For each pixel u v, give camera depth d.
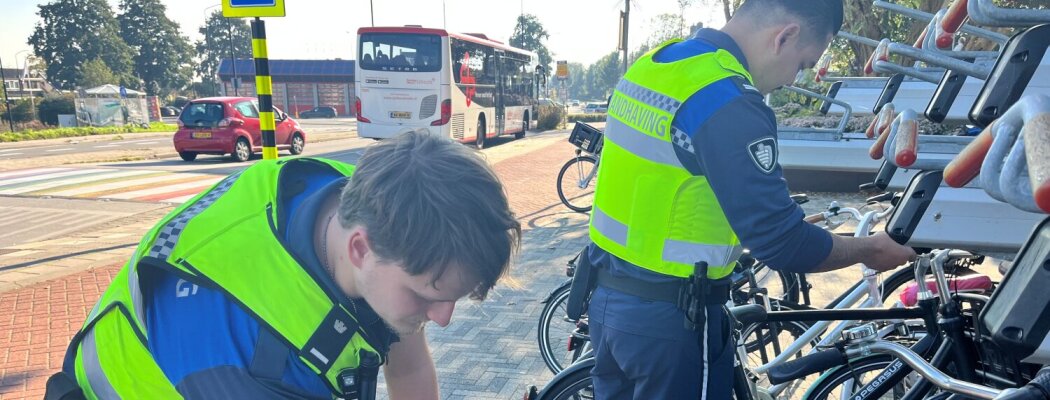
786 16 1.68
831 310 2.01
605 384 2.00
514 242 0.86
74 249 6.14
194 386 0.88
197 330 0.90
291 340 0.90
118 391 0.93
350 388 0.94
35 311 4.50
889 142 1.66
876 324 2.37
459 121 15.70
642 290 1.79
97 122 32.19
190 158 14.46
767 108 1.59
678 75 1.64
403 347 1.25
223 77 57.44
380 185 0.80
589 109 56.97
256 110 15.07
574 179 10.30
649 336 1.78
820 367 2.04
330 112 54.25
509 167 12.80
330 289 0.91
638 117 1.72
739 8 1.78
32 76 78.56
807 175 8.09
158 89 92.81
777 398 2.45
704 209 1.68
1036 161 0.78
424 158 0.82
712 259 1.72
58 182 10.70
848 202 7.36
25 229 7.30
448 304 0.90
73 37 84.38
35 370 3.61
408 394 1.31
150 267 0.94
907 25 10.27
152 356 0.91
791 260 1.59
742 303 2.66
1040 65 1.36
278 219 0.97
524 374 3.55
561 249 6.08
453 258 0.80
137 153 17.23
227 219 0.97
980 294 1.98
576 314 2.02
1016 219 1.67
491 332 4.10
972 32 2.20
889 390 2.07
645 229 1.75
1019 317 1.09
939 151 1.96
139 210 8.35
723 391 1.88
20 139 24.58
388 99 15.09
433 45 14.75
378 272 0.85
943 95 1.89
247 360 0.89
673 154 1.65
